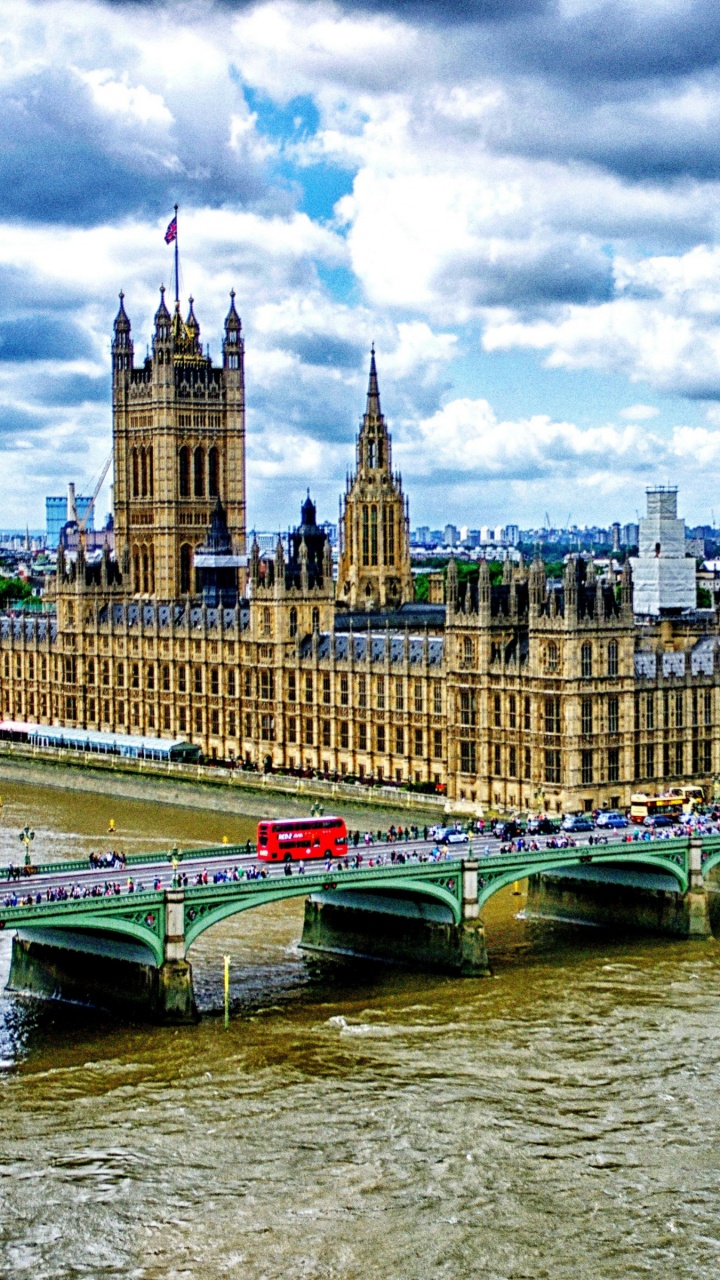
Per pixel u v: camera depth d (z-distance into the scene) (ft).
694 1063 550.36
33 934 622.95
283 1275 424.46
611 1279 422.82
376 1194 461.78
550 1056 556.92
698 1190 464.24
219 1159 481.05
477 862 650.02
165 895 582.35
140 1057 554.05
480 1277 424.05
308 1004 609.83
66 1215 450.71
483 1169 475.31
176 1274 424.87
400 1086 530.68
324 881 617.21
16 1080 534.37
